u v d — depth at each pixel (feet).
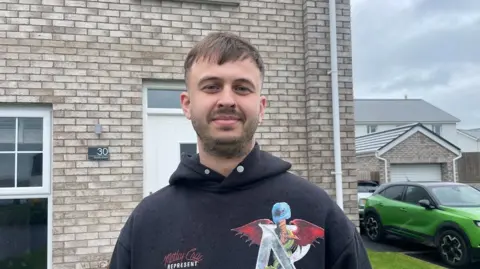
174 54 15.25
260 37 16.19
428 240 24.79
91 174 14.14
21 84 13.78
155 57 15.07
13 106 13.92
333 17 16.44
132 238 4.44
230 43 4.50
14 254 13.62
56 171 13.87
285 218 4.24
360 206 34.55
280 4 16.47
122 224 14.29
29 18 13.97
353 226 4.59
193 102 4.46
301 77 16.51
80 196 13.98
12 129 13.92
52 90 14.02
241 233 4.17
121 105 14.62
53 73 14.07
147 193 15.06
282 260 4.09
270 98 16.10
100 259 13.99
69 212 13.87
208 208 4.31
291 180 4.52
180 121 15.61
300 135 16.30
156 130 15.37
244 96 4.39
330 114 16.34
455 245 22.75
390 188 30.01
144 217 4.47
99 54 14.53
